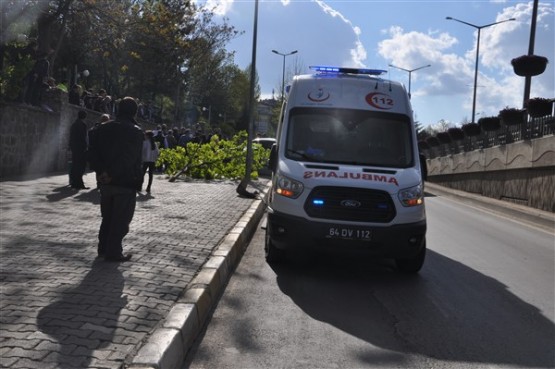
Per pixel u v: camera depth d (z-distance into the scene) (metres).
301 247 7.46
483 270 8.67
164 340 4.30
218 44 43.69
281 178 7.69
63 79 34.94
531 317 6.23
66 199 11.73
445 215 16.62
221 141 21.80
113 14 23.64
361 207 7.37
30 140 17.20
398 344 5.19
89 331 4.41
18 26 18.61
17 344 4.08
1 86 15.69
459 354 5.00
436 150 36.06
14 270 6.06
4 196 11.78
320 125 8.38
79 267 6.32
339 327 5.60
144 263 6.68
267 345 5.00
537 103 19.03
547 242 12.15
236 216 11.17
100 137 6.59
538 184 19.03
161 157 20.84
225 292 6.62
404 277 7.94
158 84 42.94
